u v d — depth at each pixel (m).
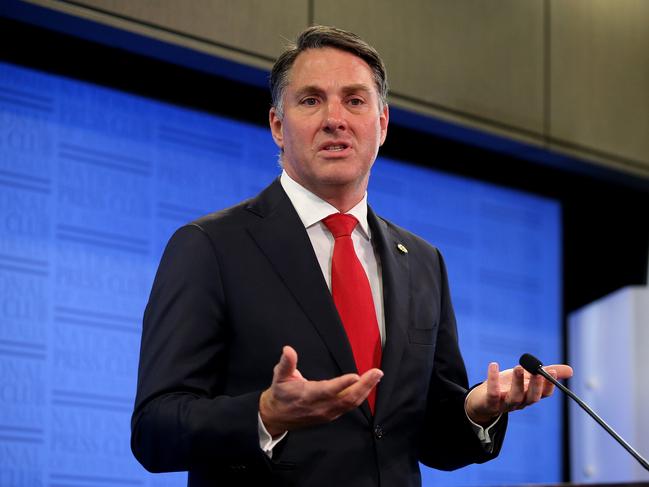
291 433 2.00
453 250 5.11
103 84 4.02
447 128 4.71
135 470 3.92
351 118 2.22
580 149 5.12
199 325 2.05
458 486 4.88
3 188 3.73
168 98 4.21
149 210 4.10
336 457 2.01
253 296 2.09
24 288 3.72
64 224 3.85
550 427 5.33
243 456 1.87
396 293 2.21
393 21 4.50
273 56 4.09
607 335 5.51
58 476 3.72
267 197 2.27
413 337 2.20
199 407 1.90
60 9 3.57
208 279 2.09
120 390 3.92
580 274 5.54
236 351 2.07
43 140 3.84
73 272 3.85
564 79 5.11
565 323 5.50
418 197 5.00
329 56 2.26
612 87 5.31
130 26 3.72
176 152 4.21
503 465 5.10
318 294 2.10
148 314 2.12
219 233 2.16
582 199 5.59
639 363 5.46
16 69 3.81
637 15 5.52
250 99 4.43
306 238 2.18
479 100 4.75
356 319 2.14
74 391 3.79
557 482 5.29
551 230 5.51
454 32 4.71
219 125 4.36
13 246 3.72
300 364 2.04
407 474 2.09
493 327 5.21
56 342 3.77
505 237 5.32
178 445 1.90
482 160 5.22
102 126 4.00
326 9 4.29
